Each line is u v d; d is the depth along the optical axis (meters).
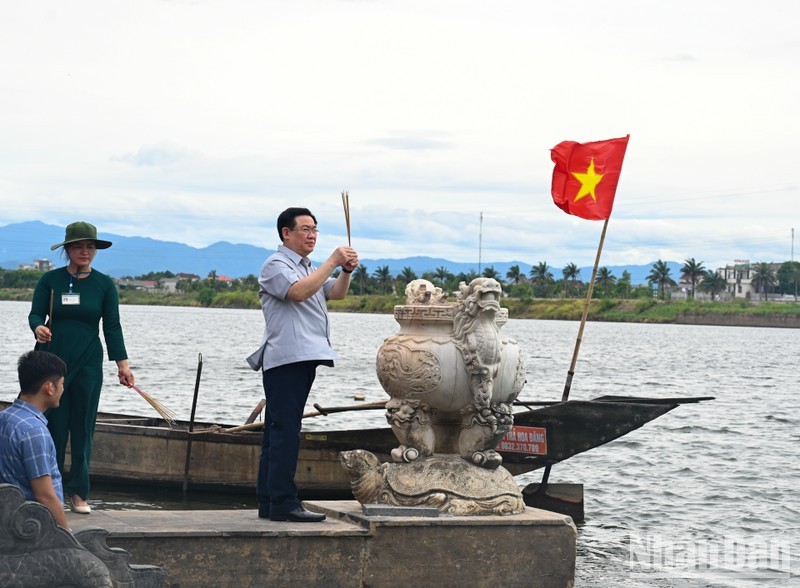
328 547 7.10
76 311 7.94
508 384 8.02
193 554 6.82
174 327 102.06
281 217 7.69
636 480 16.53
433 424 8.09
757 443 21.27
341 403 28.66
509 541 7.48
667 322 173.38
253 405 27.41
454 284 156.88
